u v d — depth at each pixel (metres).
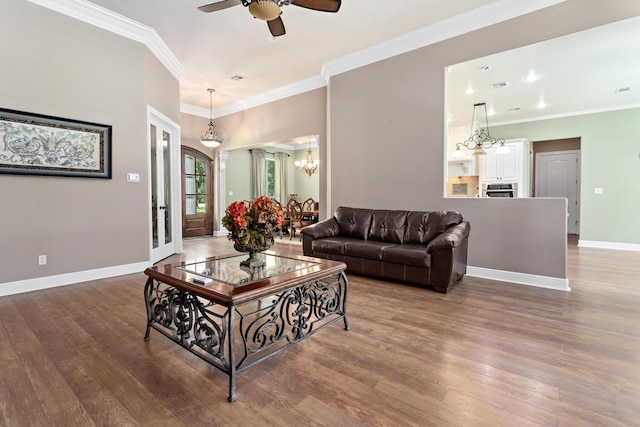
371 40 4.21
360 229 4.33
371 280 3.68
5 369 1.75
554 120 6.50
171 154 5.21
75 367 1.78
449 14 3.61
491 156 7.11
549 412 1.41
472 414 1.40
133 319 2.47
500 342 2.09
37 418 1.37
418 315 2.58
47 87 3.20
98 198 3.64
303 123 5.96
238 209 2.33
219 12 3.54
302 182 10.82
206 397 1.53
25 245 3.13
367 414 1.40
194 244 6.57
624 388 1.58
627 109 5.80
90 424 1.33
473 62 3.80
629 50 3.53
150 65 4.19
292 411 1.42
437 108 3.96
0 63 2.91
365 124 4.63
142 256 4.09
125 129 3.85
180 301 1.93
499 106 5.91
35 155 3.14
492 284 3.47
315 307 2.21
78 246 3.50
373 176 4.58
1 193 2.97
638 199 5.72
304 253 4.29
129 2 3.35
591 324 2.37
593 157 6.12
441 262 3.13
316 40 4.20
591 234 6.16
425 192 4.10
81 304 2.80
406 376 1.70
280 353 1.95
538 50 3.49
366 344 2.07
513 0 3.33
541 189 7.84
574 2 3.10
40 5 3.13
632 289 3.27
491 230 3.68
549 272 3.34
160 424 1.34
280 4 2.38
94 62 3.55
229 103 7.15
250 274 2.07
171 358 1.89
